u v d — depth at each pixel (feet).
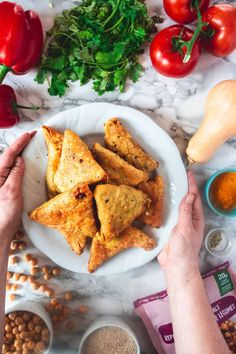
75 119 1.99
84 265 2.05
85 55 1.93
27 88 2.08
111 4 1.94
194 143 1.99
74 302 2.20
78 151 1.91
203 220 2.09
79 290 2.20
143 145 2.03
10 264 2.17
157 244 2.05
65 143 1.92
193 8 1.91
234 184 2.07
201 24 1.81
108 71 2.00
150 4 2.07
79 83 2.08
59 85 2.02
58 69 2.00
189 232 1.94
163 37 1.90
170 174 2.04
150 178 2.07
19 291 2.19
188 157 2.06
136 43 1.99
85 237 1.99
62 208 1.90
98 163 2.00
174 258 1.94
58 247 2.03
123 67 2.00
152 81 2.10
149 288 2.19
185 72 1.95
